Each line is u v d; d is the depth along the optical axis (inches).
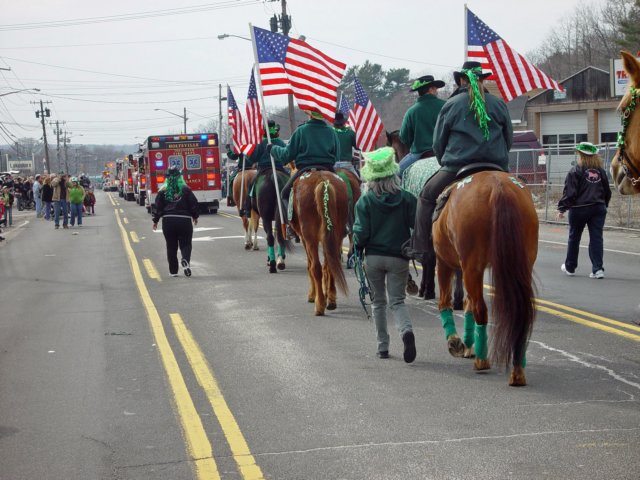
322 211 413.4
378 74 4158.5
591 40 3713.1
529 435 239.6
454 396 282.8
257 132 641.6
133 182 2331.4
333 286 458.0
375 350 358.3
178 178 625.0
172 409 280.2
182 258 628.7
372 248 331.0
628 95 265.3
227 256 756.6
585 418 253.3
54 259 816.9
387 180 326.6
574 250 551.5
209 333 406.9
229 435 251.0
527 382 296.8
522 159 1355.8
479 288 294.0
